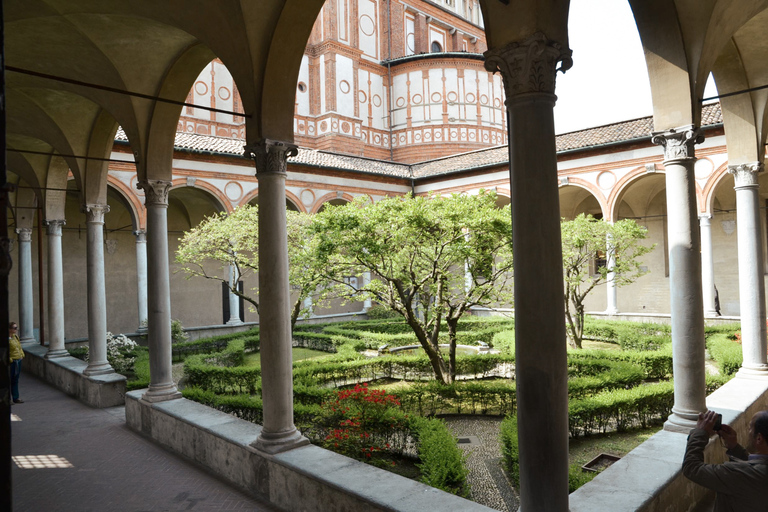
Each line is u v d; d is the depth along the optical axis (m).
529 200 3.47
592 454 6.97
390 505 4.12
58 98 9.52
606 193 19.42
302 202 21.50
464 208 9.74
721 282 20.48
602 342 16.27
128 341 14.84
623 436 7.69
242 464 5.89
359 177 23.47
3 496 1.73
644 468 4.51
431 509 4.05
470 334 16.02
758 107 7.55
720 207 20.56
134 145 8.12
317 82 28.61
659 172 18.19
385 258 10.35
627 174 18.88
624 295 22.97
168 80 7.79
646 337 13.81
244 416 8.16
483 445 7.55
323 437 7.35
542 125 3.47
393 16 32.22
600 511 3.76
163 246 8.12
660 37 5.31
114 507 5.52
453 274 11.40
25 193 15.44
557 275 3.49
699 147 17.31
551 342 3.45
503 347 13.87
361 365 11.66
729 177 19.05
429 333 11.47
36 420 9.29
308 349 17.28
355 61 29.36
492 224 9.80
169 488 5.97
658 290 22.20
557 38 3.51
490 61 3.61
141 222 17.20
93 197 10.64
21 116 10.29
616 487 4.15
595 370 10.43
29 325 15.67
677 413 5.49
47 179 12.96
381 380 11.93
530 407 3.47
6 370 1.75
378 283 10.94
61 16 6.68
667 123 5.43
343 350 14.10
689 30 5.20
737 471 2.79
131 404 8.53
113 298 19.80
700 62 5.28
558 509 3.45
